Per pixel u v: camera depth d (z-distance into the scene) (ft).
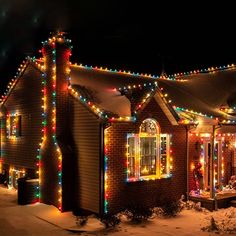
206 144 56.49
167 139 52.19
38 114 57.31
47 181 51.80
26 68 61.21
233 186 57.47
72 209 48.67
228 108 59.93
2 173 69.56
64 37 51.65
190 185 54.24
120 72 67.26
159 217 45.78
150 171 50.57
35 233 39.50
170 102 52.44
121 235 38.45
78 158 48.85
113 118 45.03
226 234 39.17
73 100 50.34
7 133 67.92
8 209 49.78
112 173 46.19
